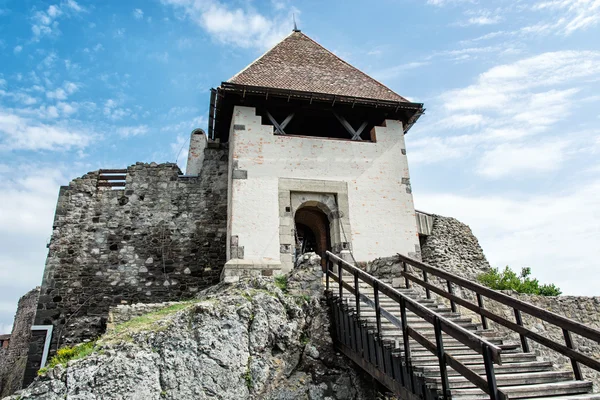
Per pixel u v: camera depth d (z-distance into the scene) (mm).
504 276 15953
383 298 8820
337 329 8414
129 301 12906
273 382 8039
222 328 8164
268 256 11039
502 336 7242
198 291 13297
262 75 13094
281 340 8461
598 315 13555
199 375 7617
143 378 7387
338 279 8453
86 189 13906
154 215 13938
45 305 12500
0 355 22703
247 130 12188
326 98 12391
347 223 11875
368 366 6961
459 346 6598
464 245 16547
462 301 7566
